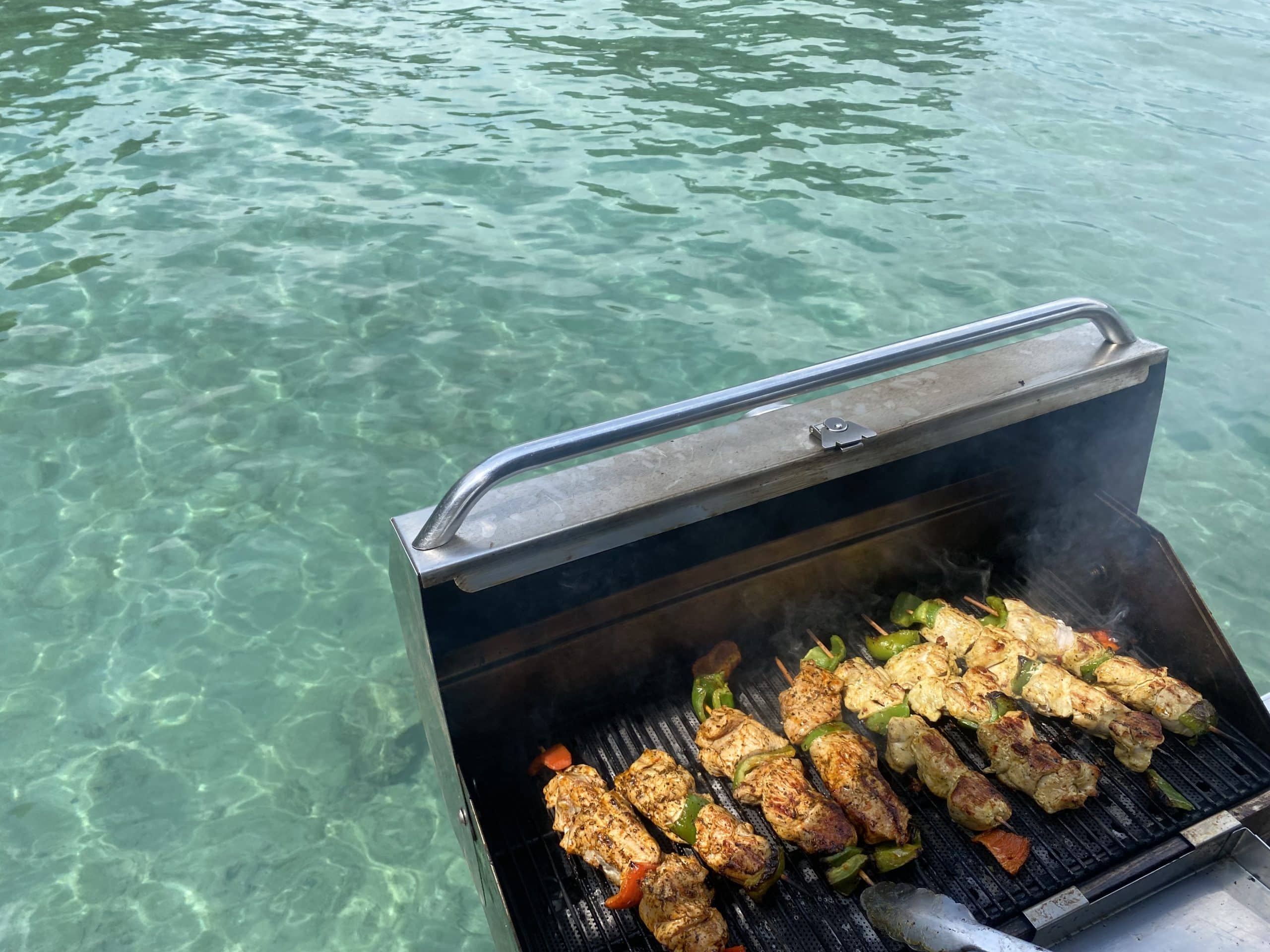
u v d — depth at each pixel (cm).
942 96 222
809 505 72
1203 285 157
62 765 85
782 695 72
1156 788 64
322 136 197
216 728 89
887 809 61
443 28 257
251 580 105
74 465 119
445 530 54
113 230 165
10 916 74
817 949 57
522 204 176
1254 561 107
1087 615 79
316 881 76
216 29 251
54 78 219
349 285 153
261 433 125
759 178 185
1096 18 276
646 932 59
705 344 142
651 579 69
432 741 69
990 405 68
